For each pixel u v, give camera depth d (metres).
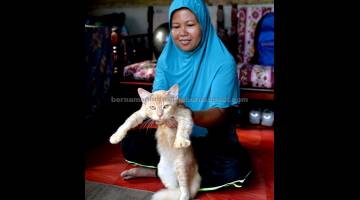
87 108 2.46
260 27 3.15
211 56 1.69
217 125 1.63
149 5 3.83
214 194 1.63
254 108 2.95
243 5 3.49
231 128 1.73
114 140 1.34
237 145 1.70
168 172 1.55
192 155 1.54
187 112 1.39
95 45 2.55
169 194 1.49
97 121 2.59
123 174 1.78
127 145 1.85
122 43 3.14
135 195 1.62
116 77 2.88
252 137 2.58
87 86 2.45
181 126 1.33
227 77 1.61
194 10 1.57
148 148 1.79
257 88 2.73
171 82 1.79
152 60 3.49
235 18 3.43
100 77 2.65
